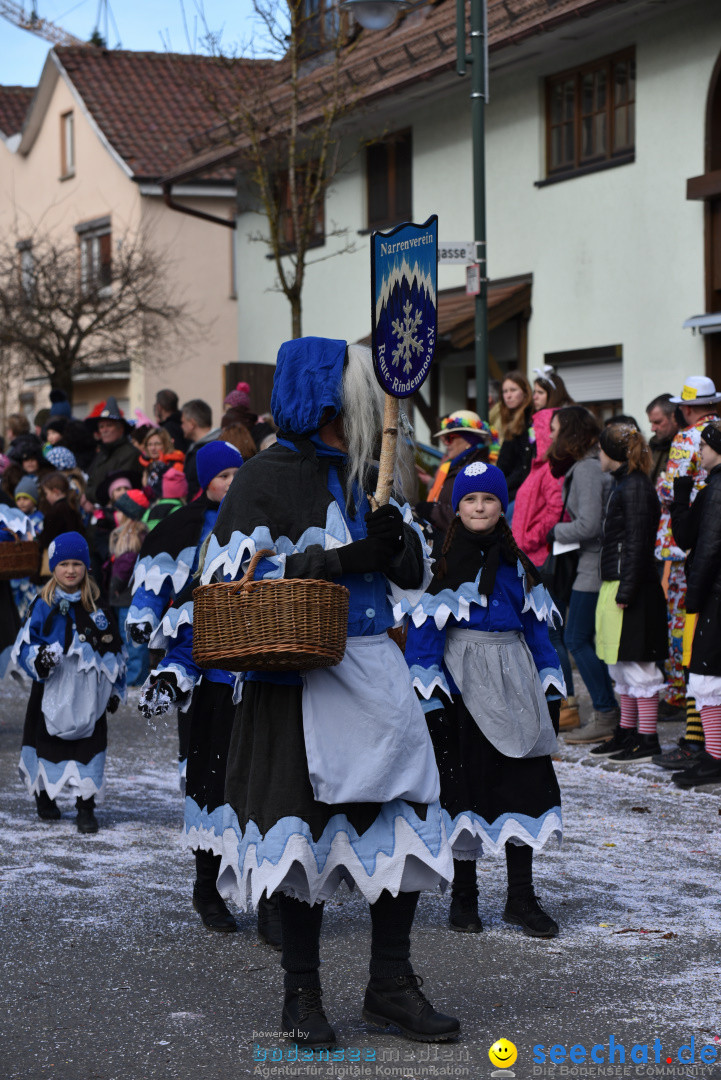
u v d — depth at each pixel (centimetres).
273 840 427
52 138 3566
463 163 1911
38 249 3341
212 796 580
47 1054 446
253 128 1784
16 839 754
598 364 1703
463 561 579
